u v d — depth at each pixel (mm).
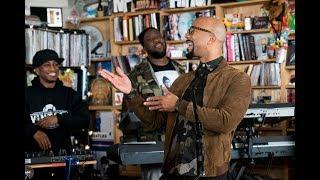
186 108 2061
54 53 3953
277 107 3363
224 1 5332
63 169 3320
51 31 5387
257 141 3301
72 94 4000
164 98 2100
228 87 2123
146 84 3641
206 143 2100
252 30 5203
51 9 5688
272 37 5203
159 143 2986
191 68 5430
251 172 3912
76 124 3852
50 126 3744
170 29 5531
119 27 5844
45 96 3885
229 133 2143
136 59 5742
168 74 3717
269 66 5125
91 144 5859
